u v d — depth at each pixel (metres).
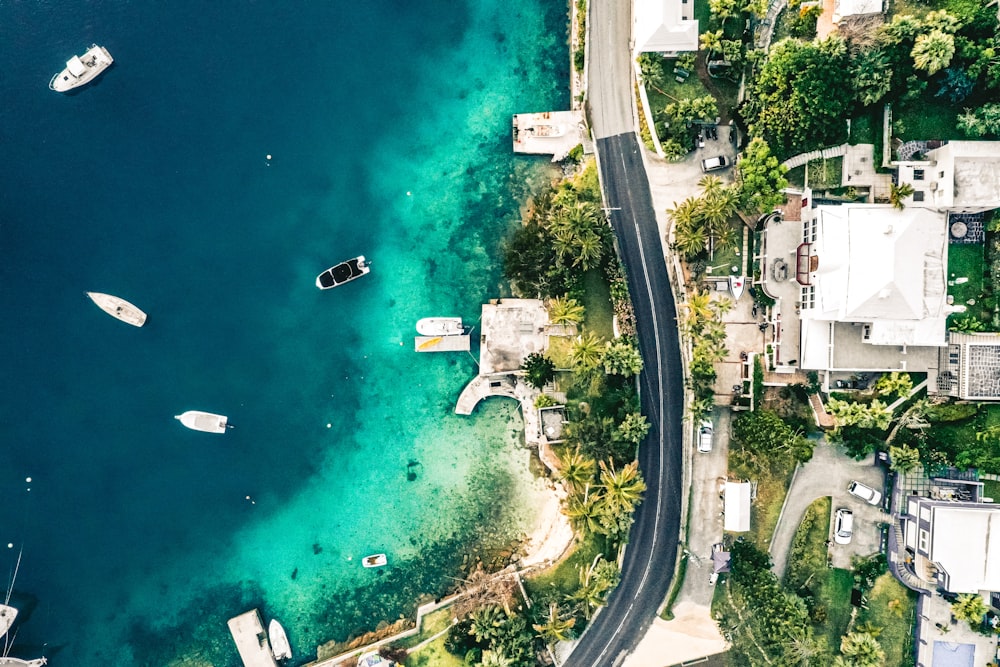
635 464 58.94
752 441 56.94
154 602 67.75
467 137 65.12
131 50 66.50
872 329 55.09
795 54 54.22
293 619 67.19
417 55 65.44
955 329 56.25
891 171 57.03
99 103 66.62
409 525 66.50
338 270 65.12
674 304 61.81
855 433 57.62
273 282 66.75
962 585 53.50
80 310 67.12
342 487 66.94
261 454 67.12
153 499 67.62
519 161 64.56
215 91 66.56
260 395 67.00
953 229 56.62
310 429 66.94
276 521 67.25
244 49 66.31
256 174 66.56
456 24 65.06
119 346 67.19
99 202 66.94
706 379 58.53
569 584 62.91
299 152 66.31
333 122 66.12
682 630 62.12
